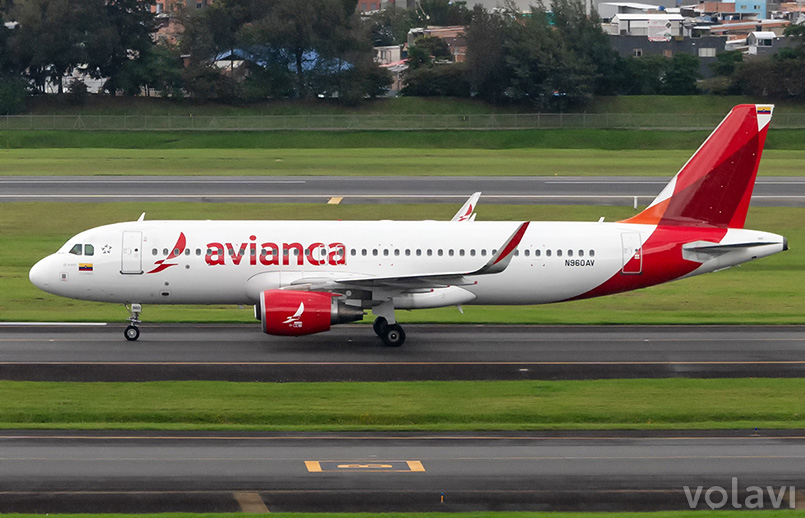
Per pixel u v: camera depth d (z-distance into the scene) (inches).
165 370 6323.8
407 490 4384.8
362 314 6894.7
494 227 7534.5
